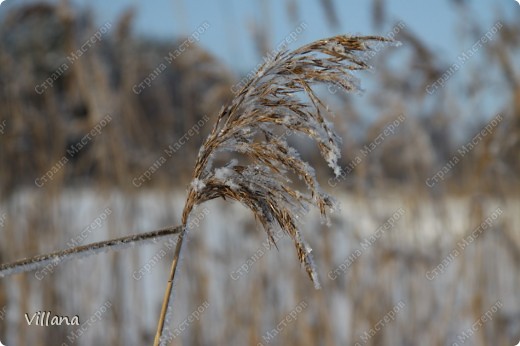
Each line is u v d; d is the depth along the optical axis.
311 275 2.46
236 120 2.51
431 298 6.74
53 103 6.97
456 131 7.23
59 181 6.93
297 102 2.45
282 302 6.61
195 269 6.70
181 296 6.69
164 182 7.20
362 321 6.57
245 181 2.51
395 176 7.34
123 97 7.15
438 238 6.91
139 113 7.37
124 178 7.03
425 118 7.29
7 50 6.83
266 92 2.49
